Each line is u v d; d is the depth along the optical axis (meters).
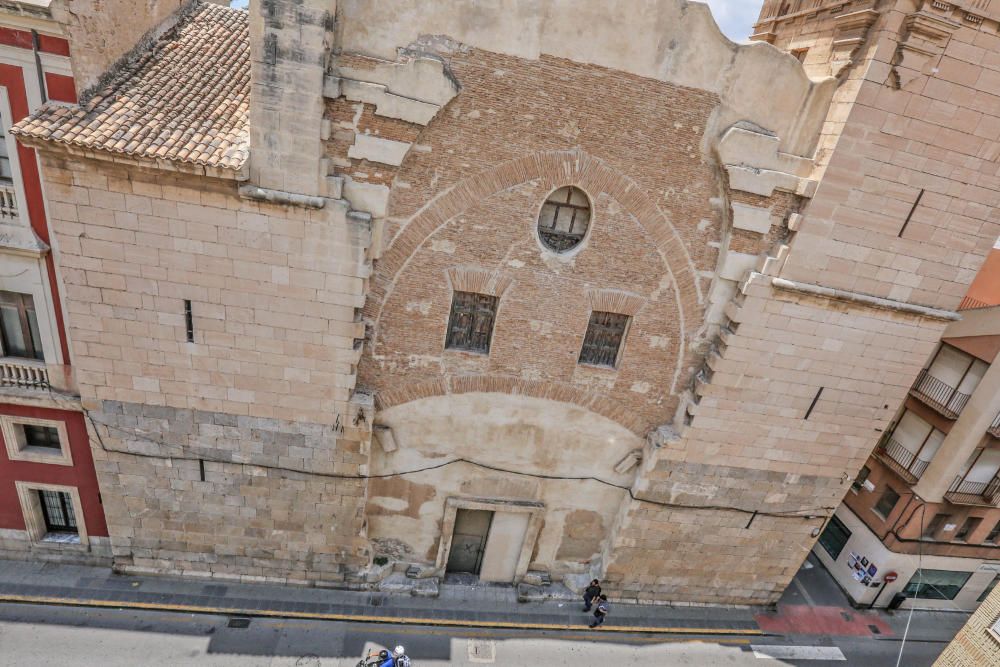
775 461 16.53
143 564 16.41
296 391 14.01
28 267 12.89
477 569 18.48
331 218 12.09
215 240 12.18
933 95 12.39
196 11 15.83
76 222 11.80
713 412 15.46
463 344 14.72
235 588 16.66
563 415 15.64
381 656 14.57
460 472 16.17
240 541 16.17
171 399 13.95
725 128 12.87
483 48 11.53
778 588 19.31
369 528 16.88
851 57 12.56
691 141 12.91
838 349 14.96
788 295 14.13
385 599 17.20
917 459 19.41
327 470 15.13
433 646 16.23
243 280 12.65
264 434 14.53
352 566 16.88
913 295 14.56
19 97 11.74
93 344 13.14
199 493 15.31
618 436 16.19
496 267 13.69
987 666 13.92
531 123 12.31
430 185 12.66
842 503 22.42
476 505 16.55
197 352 13.40
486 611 17.53
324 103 11.34
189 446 14.58
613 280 14.18
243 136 11.84
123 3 12.28
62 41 11.30
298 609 16.41
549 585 18.47
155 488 15.16
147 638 15.02
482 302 14.27
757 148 12.91
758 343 14.69
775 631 19.06
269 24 10.48
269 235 12.20
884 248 13.91
